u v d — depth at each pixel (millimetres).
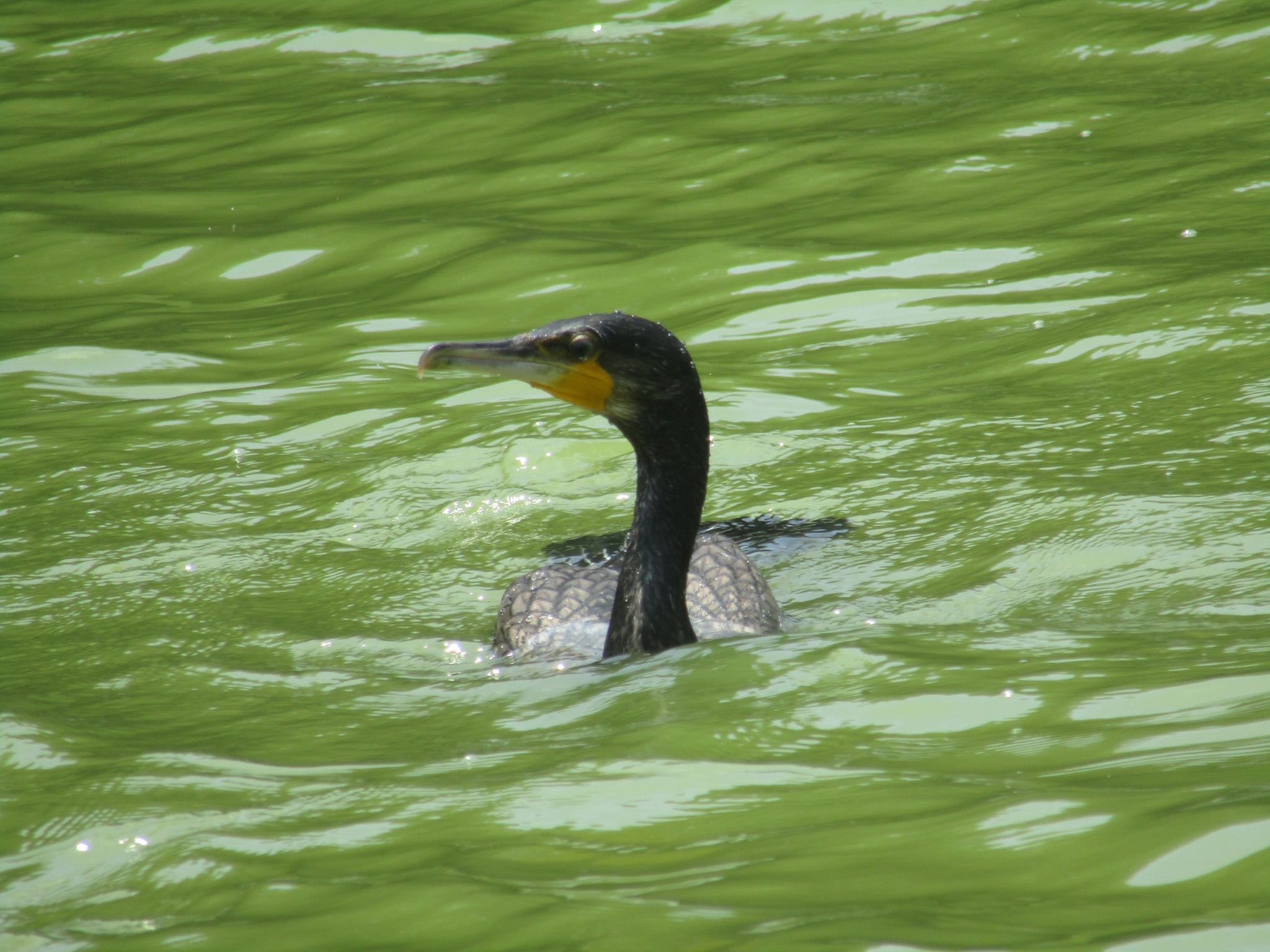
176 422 13180
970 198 17344
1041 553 9195
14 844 6074
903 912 4617
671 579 8281
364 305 16031
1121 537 9219
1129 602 8312
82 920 5324
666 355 8203
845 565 9594
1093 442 11047
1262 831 4855
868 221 16953
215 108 23781
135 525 10984
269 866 5590
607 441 12125
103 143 22516
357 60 25844
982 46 23375
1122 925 4410
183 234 18500
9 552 10570
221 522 11023
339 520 10992
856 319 14516
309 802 6211
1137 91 20641
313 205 19250
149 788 6520
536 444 12047
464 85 23734
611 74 23734
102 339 15523
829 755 6129
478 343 8359
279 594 9742
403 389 13672
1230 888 4570
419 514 11055
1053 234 15906
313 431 12789
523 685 7754
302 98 23891
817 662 7297
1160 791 5320
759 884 4941
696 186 18688
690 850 5316
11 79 26031
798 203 17750
